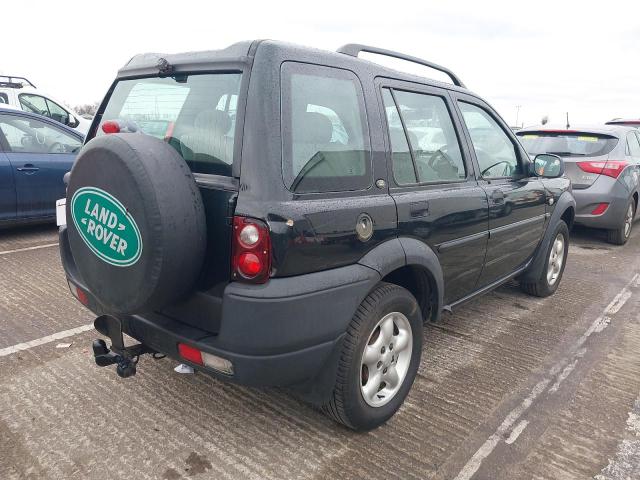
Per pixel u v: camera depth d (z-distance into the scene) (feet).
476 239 11.53
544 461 8.77
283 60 7.66
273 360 7.27
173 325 7.94
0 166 20.24
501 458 8.79
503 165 13.33
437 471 8.38
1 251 19.54
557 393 10.96
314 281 7.50
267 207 7.05
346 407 8.51
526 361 12.39
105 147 7.22
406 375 9.70
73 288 9.98
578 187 23.58
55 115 35.88
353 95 8.71
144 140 7.34
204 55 8.32
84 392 10.14
